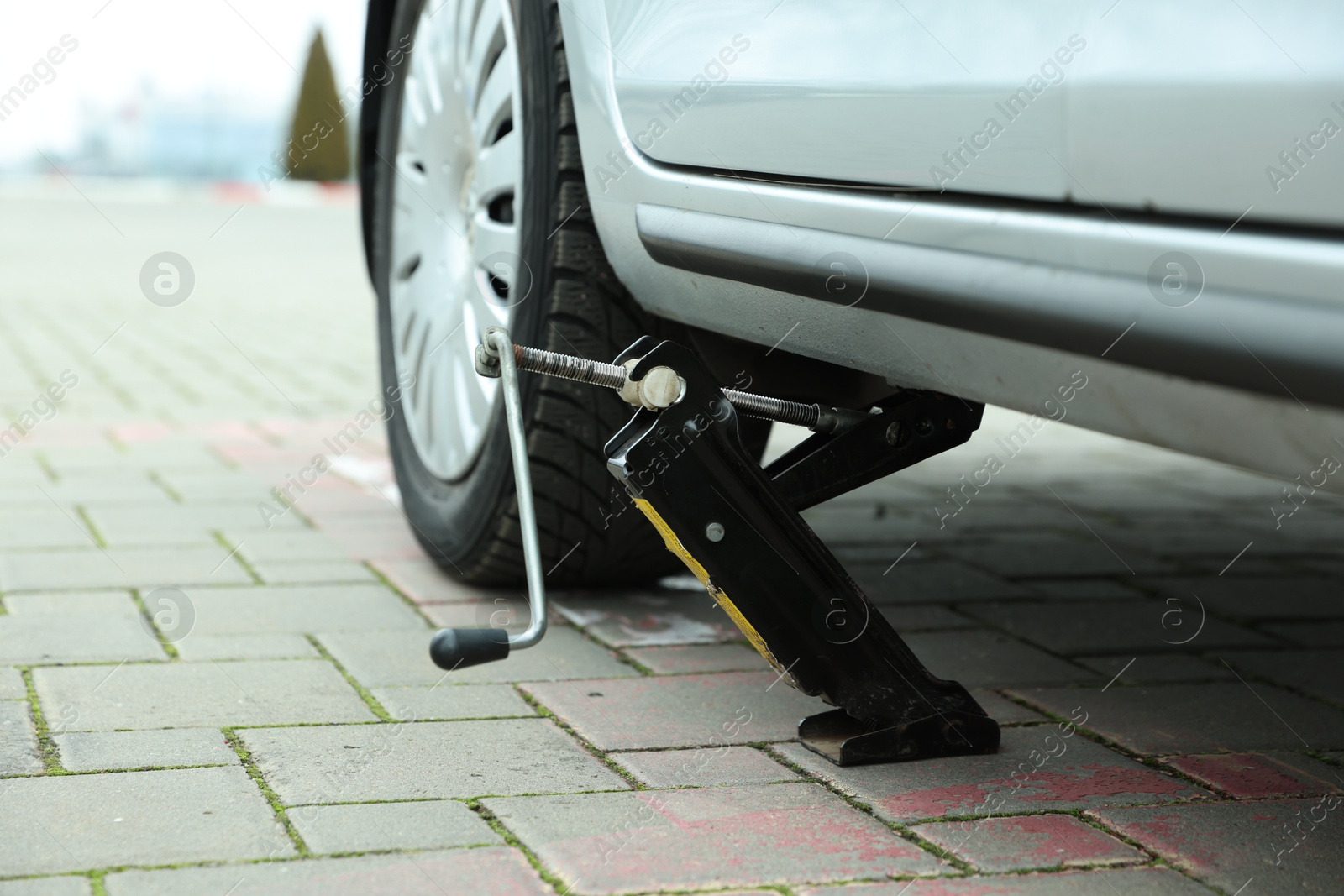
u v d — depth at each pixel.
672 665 1.80
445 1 2.21
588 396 1.89
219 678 1.70
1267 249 0.89
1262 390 0.92
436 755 1.45
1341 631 2.08
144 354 5.15
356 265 10.30
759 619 1.43
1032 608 2.17
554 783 1.38
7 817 1.25
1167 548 2.63
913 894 1.15
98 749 1.44
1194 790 1.42
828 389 1.83
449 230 2.24
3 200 17.59
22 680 1.66
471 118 2.11
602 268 1.87
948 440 1.59
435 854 1.20
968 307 1.13
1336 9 0.84
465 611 2.04
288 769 1.40
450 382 2.15
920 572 2.39
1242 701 1.73
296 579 2.20
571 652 1.85
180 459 3.21
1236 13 0.90
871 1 1.23
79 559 2.27
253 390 4.41
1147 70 0.95
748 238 1.39
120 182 23.91
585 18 1.73
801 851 1.23
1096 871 1.21
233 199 20.64
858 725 1.53
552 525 1.98
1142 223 0.97
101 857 1.17
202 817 1.26
